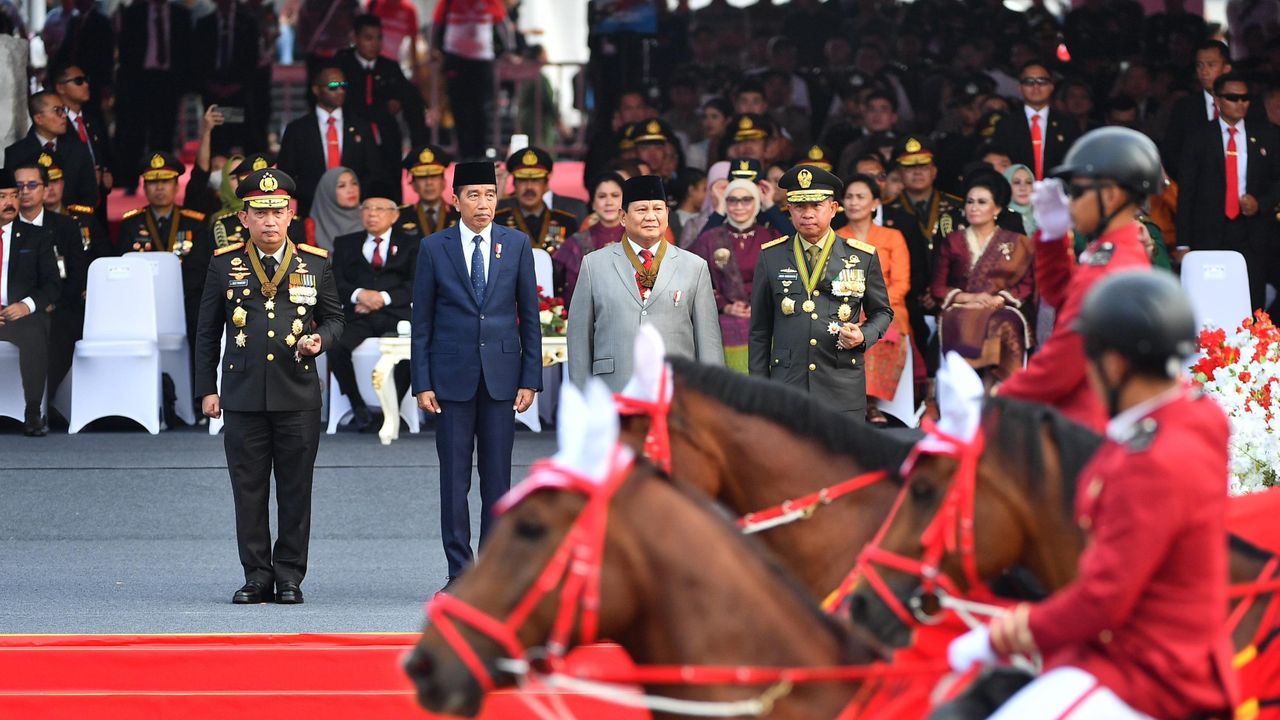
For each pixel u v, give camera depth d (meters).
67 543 22.45
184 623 17.08
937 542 8.77
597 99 38.12
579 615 7.36
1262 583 9.57
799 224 18.50
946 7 37.25
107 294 27.53
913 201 28.34
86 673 14.80
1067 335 10.25
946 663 7.71
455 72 39.41
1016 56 36.59
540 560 7.36
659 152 31.22
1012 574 9.24
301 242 27.94
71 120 29.92
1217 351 16.45
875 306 18.59
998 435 8.93
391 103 33.97
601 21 37.94
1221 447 7.33
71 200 29.20
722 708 7.53
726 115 33.69
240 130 36.69
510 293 18.92
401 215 27.73
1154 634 7.32
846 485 10.38
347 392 27.27
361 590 19.30
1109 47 36.44
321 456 25.19
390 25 39.34
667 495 7.65
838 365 18.22
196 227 29.25
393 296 27.20
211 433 27.28
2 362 27.44
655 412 10.30
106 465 24.66
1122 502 7.21
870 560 8.91
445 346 18.78
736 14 37.94
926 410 26.67
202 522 23.17
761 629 7.61
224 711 14.56
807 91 36.59
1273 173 27.61
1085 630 7.25
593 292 18.11
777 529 10.46
